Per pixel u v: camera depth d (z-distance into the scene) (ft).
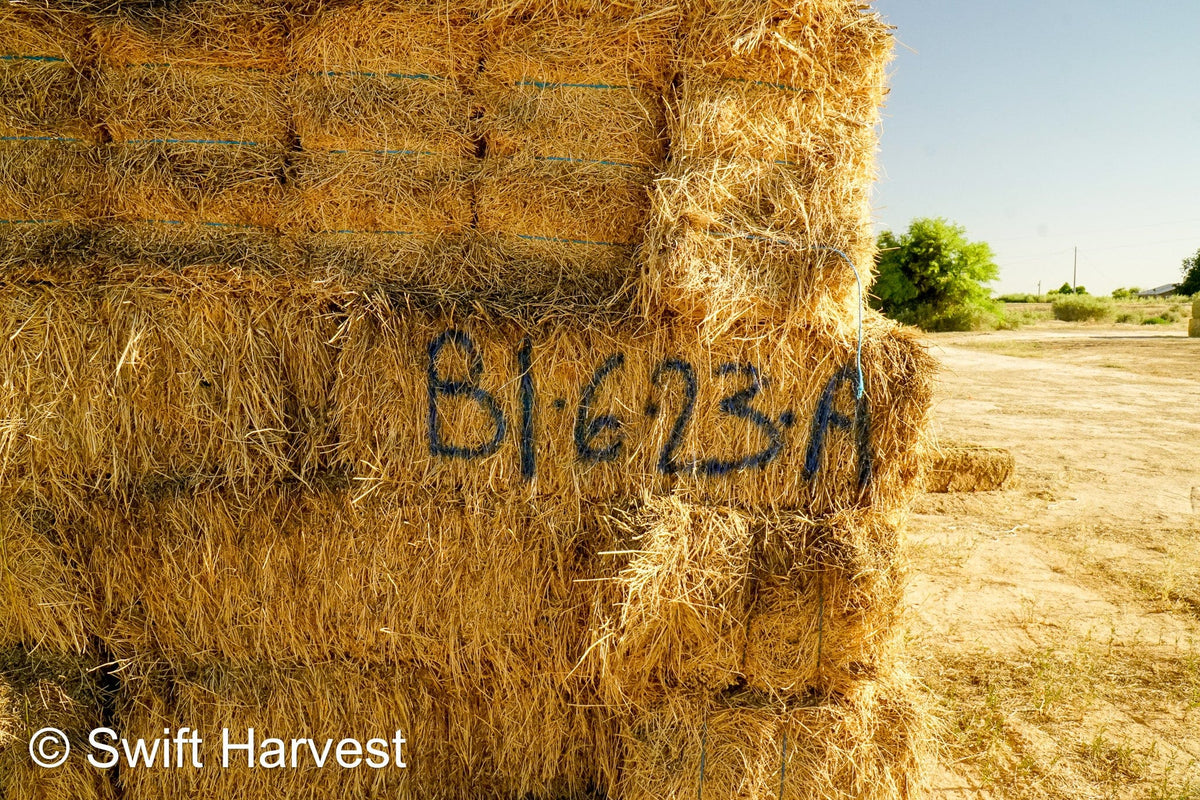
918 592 15.98
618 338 8.50
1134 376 48.42
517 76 8.80
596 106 8.75
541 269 8.94
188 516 8.46
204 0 8.59
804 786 8.63
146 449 8.61
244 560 8.55
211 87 8.71
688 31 8.49
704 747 8.64
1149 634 14.33
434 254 8.93
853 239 8.54
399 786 9.12
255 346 8.55
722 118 8.35
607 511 8.57
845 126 8.89
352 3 8.54
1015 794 9.93
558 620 8.68
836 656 8.59
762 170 8.57
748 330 8.52
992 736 11.07
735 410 8.69
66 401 8.46
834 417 8.80
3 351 8.34
